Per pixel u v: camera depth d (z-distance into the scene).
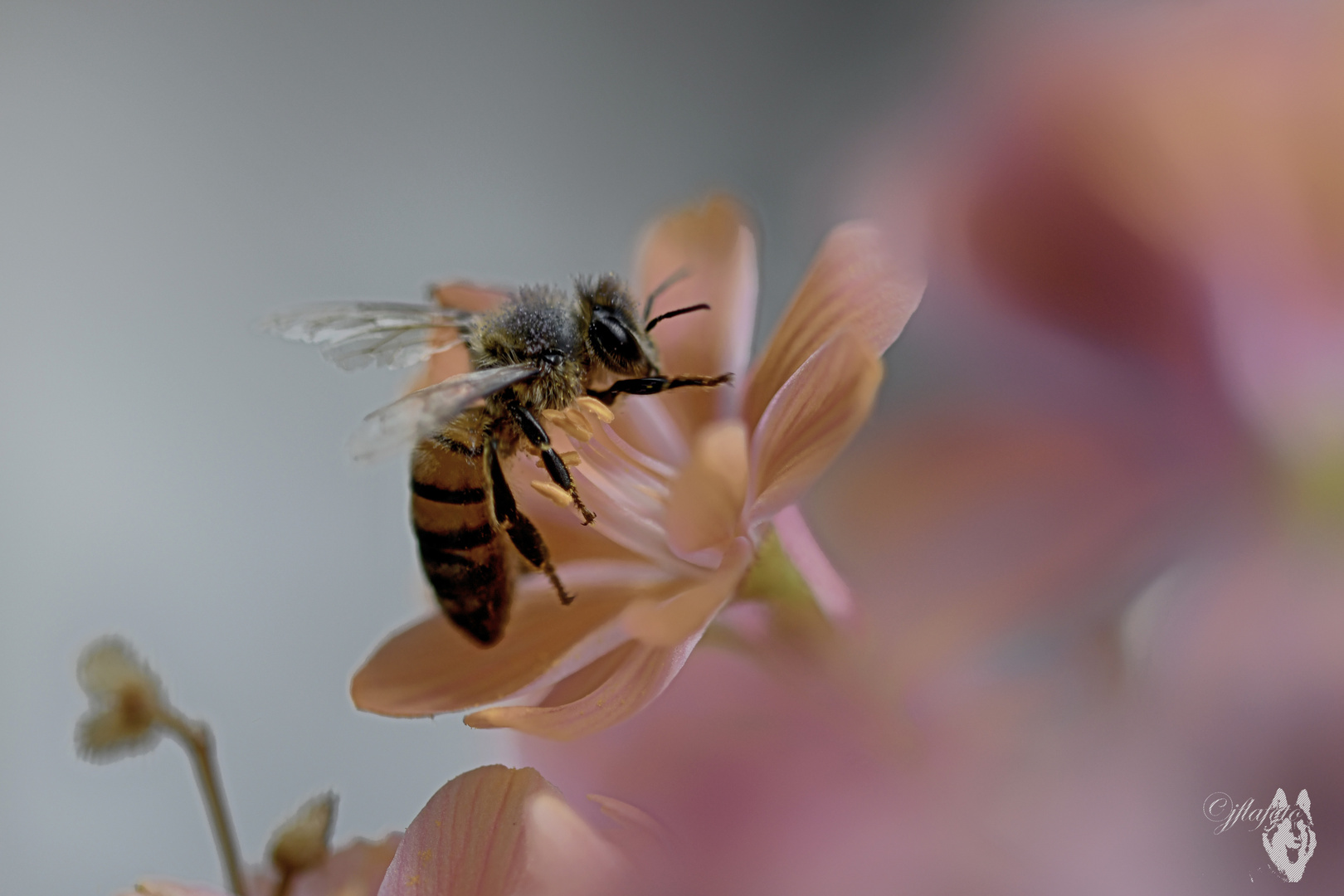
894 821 0.11
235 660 0.19
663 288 0.13
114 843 0.18
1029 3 0.12
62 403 0.21
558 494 0.13
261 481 0.20
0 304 0.21
